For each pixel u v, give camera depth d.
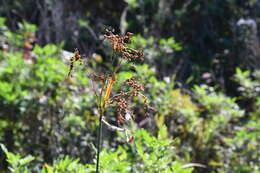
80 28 8.70
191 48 9.44
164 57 7.41
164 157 3.18
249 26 9.41
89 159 4.77
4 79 5.25
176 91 5.65
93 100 5.19
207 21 9.85
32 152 4.84
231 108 6.11
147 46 7.15
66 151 4.91
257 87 6.90
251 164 5.30
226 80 8.98
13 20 9.01
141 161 3.73
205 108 5.87
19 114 4.96
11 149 4.81
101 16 9.60
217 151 5.44
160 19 9.16
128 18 9.47
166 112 5.37
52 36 8.34
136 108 4.97
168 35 9.51
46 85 5.18
